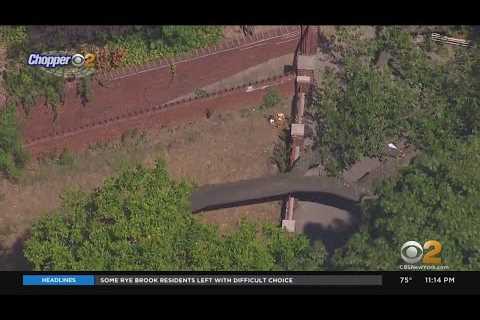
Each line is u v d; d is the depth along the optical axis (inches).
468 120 2593.5
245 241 2082.9
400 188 2066.9
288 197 2588.6
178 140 2770.7
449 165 1982.0
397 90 2701.8
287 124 2768.2
